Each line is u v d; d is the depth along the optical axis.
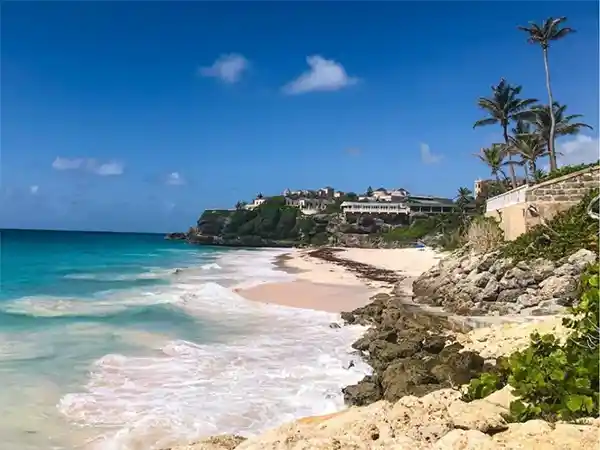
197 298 30.84
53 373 14.97
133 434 10.89
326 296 32.88
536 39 42.38
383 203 150.00
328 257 79.38
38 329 21.23
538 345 8.79
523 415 6.96
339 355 17.61
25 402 12.62
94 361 16.25
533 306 20.94
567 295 20.38
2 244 107.44
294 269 57.44
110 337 19.83
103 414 11.98
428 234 115.81
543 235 23.80
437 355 15.38
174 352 17.55
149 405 12.57
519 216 26.92
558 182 25.78
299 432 6.77
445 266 31.22
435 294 26.86
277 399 13.16
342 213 151.75
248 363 16.38
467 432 5.88
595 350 8.42
